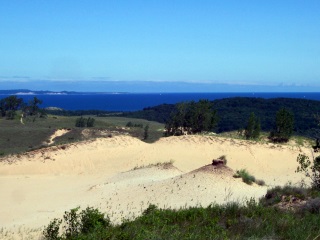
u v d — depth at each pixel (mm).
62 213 17969
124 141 36906
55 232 12664
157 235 8695
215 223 10180
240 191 19469
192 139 36594
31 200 21562
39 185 26094
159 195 19359
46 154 33188
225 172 21688
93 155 33531
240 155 33469
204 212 11453
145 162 32031
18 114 104750
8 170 30766
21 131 67125
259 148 34812
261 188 20781
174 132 54688
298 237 8164
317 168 17531
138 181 23953
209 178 20766
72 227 12344
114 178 26484
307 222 9227
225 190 19438
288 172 30000
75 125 88188
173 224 10711
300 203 12414
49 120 98188
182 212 11664
